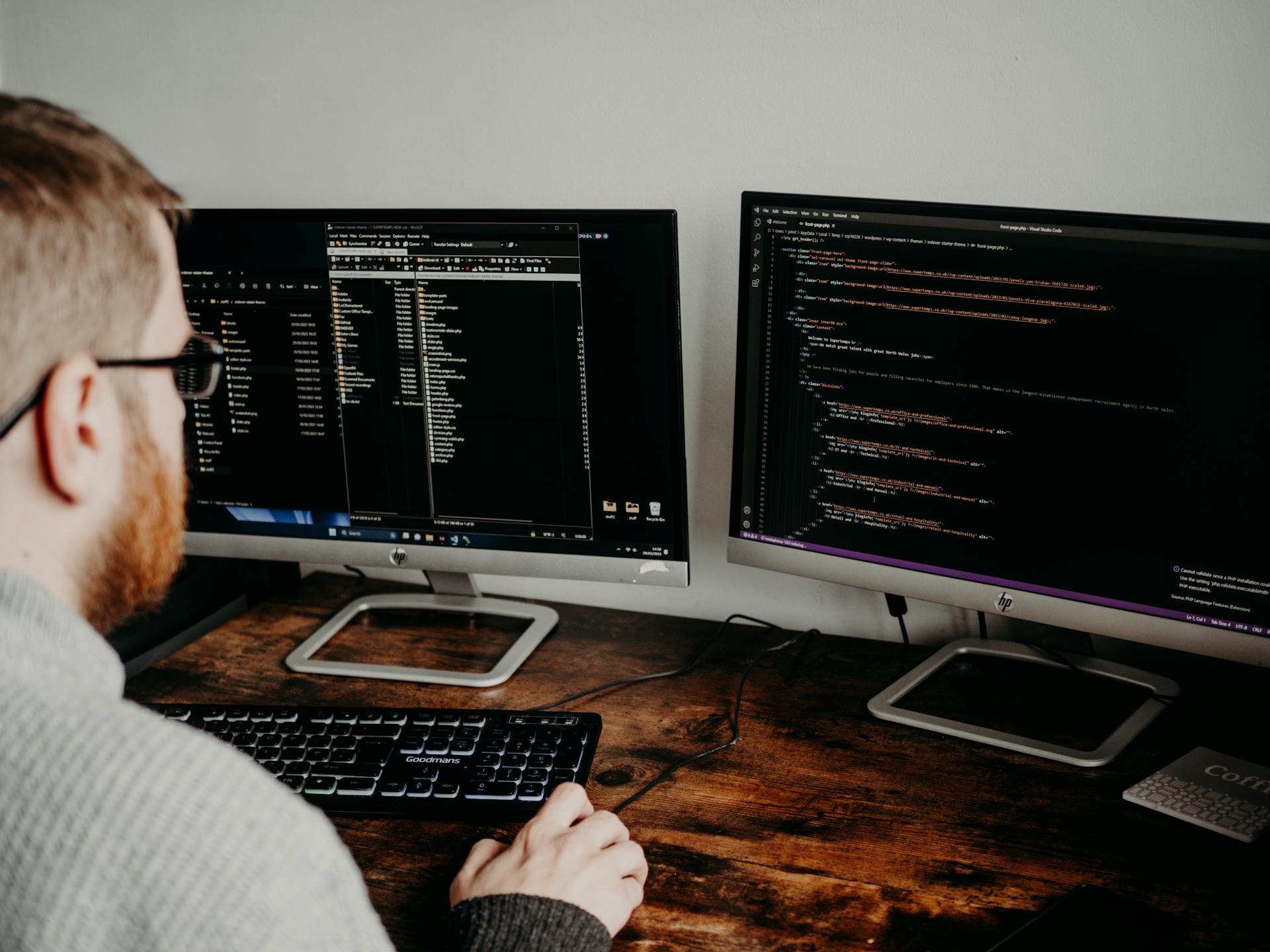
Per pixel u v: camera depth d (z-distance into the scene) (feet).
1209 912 2.74
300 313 4.06
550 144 4.35
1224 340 3.05
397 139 4.56
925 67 3.77
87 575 1.81
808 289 3.66
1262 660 3.24
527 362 3.92
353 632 4.46
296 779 3.30
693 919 2.73
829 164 3.99
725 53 4.01
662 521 3.98
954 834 3.07
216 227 4.01
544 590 4.86
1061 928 2.60
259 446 4.26
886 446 3.68
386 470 4.18
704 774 3.40
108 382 1.74
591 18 4.15
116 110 4.94
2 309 1.58
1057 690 3.91
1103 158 3.64
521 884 2.60
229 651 4.30
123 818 1.49
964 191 3.84
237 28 4.64
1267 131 3.43
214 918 1.48
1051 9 3.57
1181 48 3.46
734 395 4.33
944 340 3.47
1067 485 3.41
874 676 4.05
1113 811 3.18
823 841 3.05
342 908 1.65
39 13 4.92
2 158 1.61
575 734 3.46
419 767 3.33
